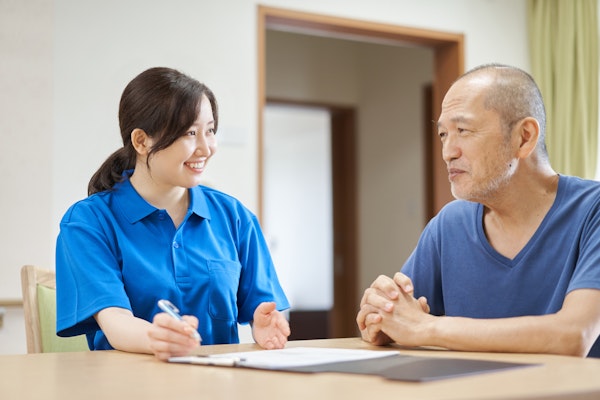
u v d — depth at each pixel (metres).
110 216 1.66
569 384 0.91
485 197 1.60
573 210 1.61
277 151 9.77
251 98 3.90
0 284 3.37
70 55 3.56
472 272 1.72
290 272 9.45
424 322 1.41
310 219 9.02
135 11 3.69
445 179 4.61
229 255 1.77
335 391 0.89
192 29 3.80
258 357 1.23
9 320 3.35
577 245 1.58
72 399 0.88
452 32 4.47
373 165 6.32
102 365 1.19
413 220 5.89
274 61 6.11
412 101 5.93
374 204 6.31
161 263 1.66
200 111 1.61
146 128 1.62
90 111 3.58
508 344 1.31
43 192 3.47
